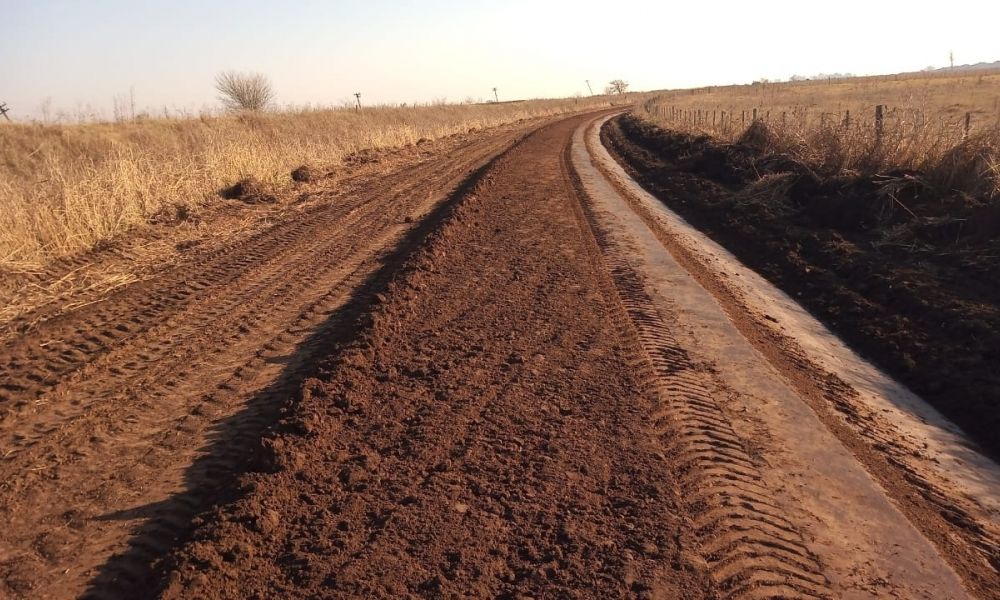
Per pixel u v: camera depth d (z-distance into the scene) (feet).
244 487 13.73
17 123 71.56
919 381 22.65
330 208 48.73
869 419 19.36
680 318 26.16
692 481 14.67
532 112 240.32
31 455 15.52
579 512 13.39
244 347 22.22
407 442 16.02
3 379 19.54
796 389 20.57
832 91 185.37
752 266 37.27
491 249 35.94
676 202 56.49
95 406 17.99
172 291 28.40
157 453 15.66
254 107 151.02
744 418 18.20
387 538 12.44
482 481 14.42
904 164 42.29
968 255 31.63
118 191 40.14
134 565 11.86
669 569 11.79
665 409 18.13
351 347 21.26
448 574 11.49
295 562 11.77
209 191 49.44
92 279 30.14
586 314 25.86
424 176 66.90
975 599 11.99
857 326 27.37
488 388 19.10
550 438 16.37
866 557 12.91
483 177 61.21
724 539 12.75
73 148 70.23
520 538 12.55
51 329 23.70
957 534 14.15
